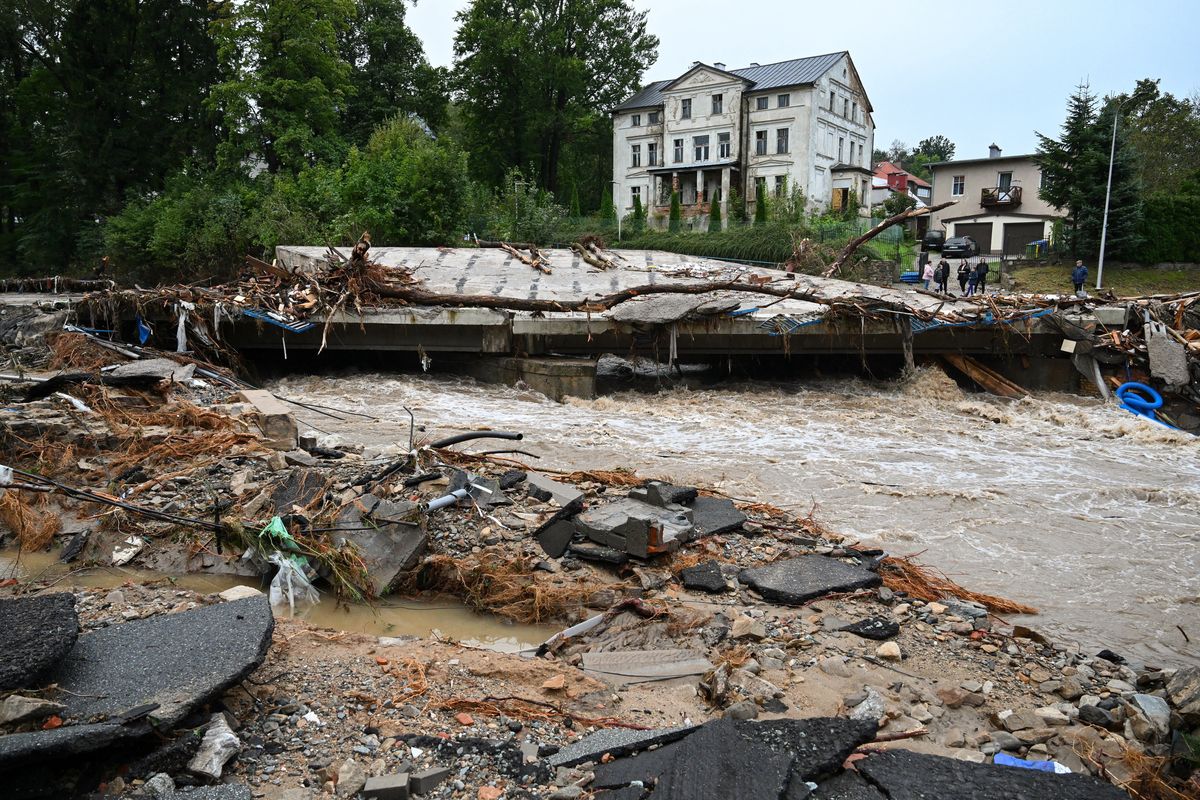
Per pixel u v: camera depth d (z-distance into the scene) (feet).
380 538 22.45
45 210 149.89
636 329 55.06
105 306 55.16
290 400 46.39
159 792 11.39
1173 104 184.55
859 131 188.24
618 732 13.64
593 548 22.62
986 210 170.81
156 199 126.52
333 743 13.23
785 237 119.85
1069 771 13.44
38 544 23.58
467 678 15.93
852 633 18.86
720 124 174.09
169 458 28.43
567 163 199.52
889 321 54.75
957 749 14.25
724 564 22.58
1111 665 17.85
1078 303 56.90
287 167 124.16
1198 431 50.67
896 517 28.78
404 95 163.73
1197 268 125.08
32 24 151.43
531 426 42.60
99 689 12.67
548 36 169.37
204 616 15.15
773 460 36.32
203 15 151.94
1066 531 27.81
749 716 14.78
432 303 56.70
